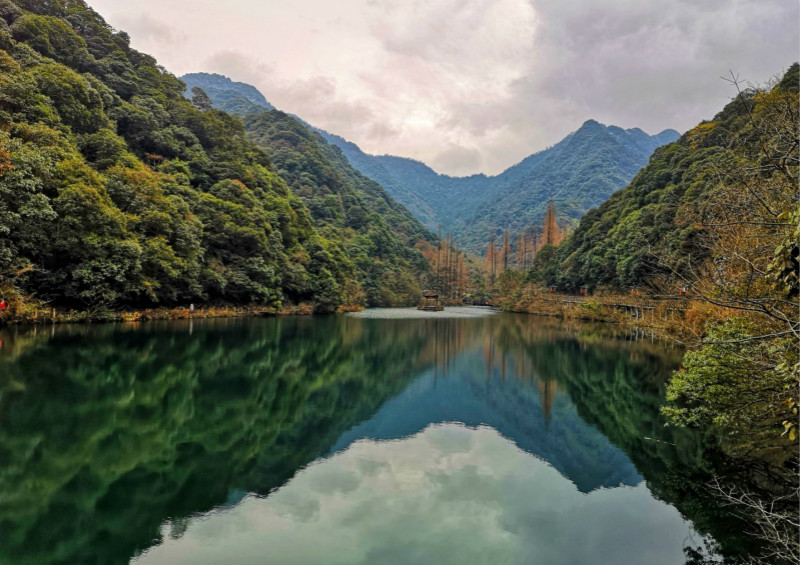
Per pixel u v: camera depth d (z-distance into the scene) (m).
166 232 33.91
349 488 8.88
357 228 95.19
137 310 34.06
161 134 46.72
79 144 33.28
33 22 38.72
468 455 10.92
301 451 10.85
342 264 65.31
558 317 58.38
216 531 7.08
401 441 11.92
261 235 47.06
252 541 6.80
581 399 16.83
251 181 56.09
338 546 6.74
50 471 8.95
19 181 22.20
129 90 49.78
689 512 8.09
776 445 10.04
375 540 6.95
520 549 6.82
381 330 40.12
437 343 32.56
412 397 16.83
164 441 10.94
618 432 12.81
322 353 25.30
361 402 15.82
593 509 8.16
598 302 43.78
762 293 7.56
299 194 88.81
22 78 29.88
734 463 10.19
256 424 12.69
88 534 6.85
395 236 108.56
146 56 59.31
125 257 28.53
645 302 29.06
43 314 25.77
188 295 38.00
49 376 15.46
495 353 28.14
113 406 13.11
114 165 33.78
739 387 8.40
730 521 7.74
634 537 7.21
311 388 17.44
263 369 19.88
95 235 26.64
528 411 15.16
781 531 7.00
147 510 7.66
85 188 25.95
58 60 42.03
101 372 16.55
